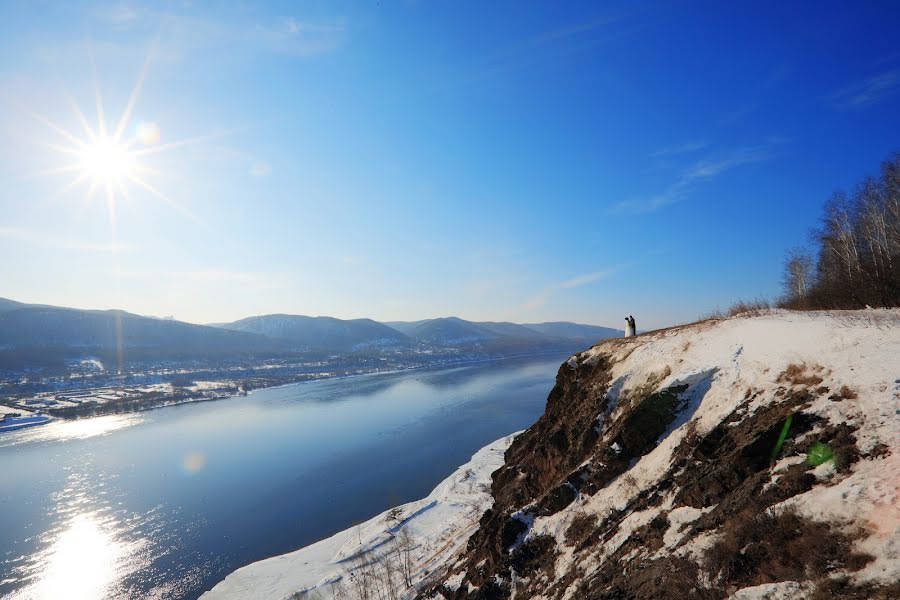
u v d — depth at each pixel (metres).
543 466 32.97
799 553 11.09
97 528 60.00
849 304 37.59
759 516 13.03
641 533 18.19
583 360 40.62
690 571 13.42
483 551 30.20
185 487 75.00
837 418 14.66
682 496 17.88
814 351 19.41
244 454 94.56
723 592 11.94
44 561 51.94
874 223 41.47
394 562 40.78
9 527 60.94
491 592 24.41
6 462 94.25
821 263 51.88
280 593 40.47
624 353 35.19
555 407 40.31
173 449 101.38
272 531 57.69
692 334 30.31
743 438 17.47
